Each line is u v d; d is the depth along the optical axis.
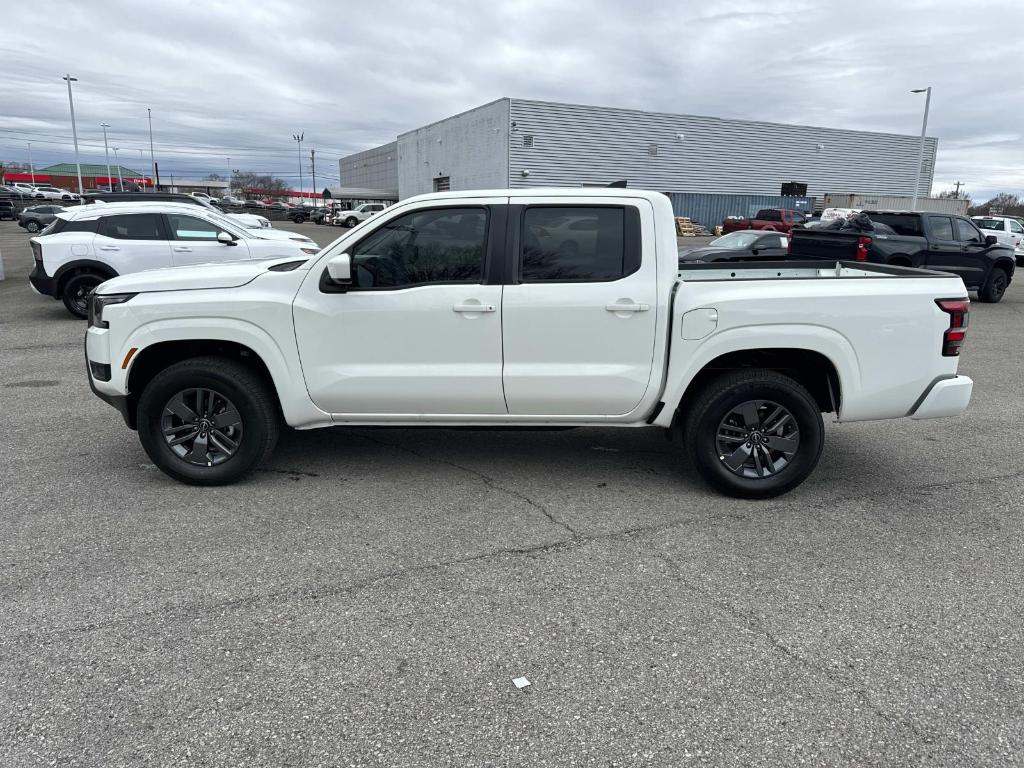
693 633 3.09
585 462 5.18
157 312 4.32
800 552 3.85
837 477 4.99
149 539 3.89
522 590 3.42
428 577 3.53
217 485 4.62
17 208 53.91
